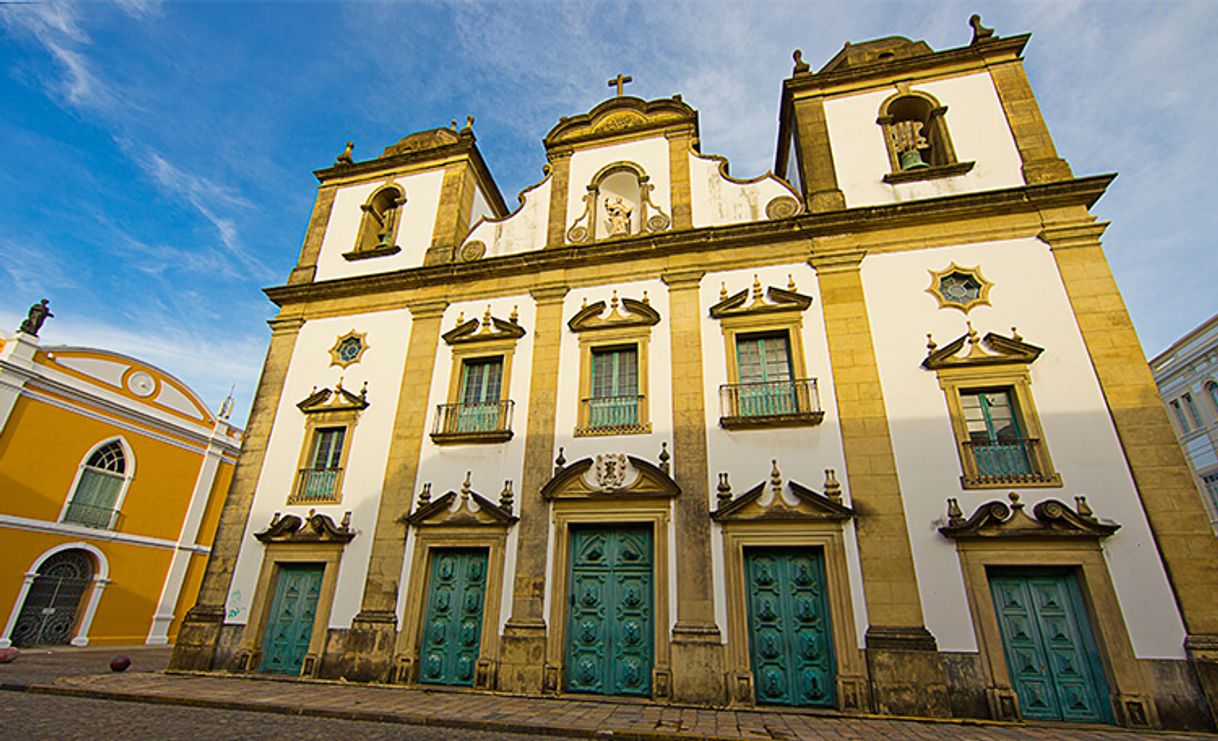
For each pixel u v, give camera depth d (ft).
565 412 40.40
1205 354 87.40
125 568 69.67
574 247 45.06
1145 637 28.32
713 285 41.91
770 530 33.96
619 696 33.04
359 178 56.70
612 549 36.42
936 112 44.37
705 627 32.63
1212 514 87.30
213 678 36.78
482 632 35.60
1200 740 25.13
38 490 61.98
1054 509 30.58
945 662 29.76
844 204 42.80
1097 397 33.17
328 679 36.63
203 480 80.28
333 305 49.85
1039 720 28.53
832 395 36.70
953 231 39.29
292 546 40.98
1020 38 44.45
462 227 52.03
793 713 29.66
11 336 61.82
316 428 44.83
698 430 37.42
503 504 38.17
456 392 43.42
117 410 70.08
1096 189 37.35
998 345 35.37
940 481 33.19
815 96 47.83
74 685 32.73
